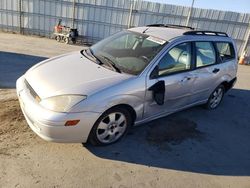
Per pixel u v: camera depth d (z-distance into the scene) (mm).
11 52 10023
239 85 8766
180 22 16141
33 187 3049
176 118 5246
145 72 3934
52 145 3814
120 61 4164
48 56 10414
